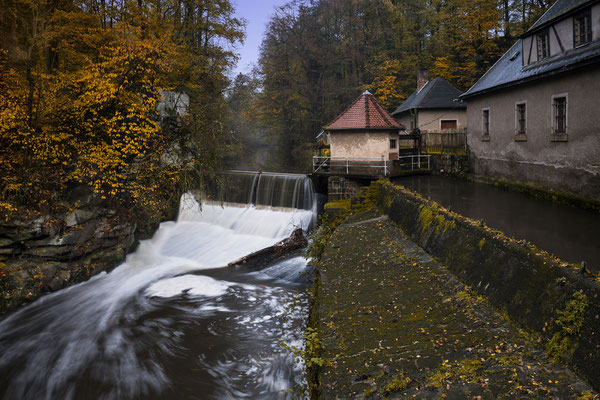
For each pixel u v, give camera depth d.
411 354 5.55
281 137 40.12
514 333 5.40
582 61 10.83
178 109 22.08
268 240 19.58
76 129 15.51
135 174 17.31
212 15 25.44
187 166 19.94
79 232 14.76
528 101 14.16
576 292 4.76
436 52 40.03
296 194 21.84
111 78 15.59
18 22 14.84
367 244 10.69
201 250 18.78
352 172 20.42
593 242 7.50
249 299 12.97
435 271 7.98
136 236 18.59
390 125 19.92
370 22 43.66
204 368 9.22
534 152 13.88
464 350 5.35
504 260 6.37
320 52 39.06
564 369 4.51
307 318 10.38
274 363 9.12
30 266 13.50
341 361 5.77
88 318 12.12
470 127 19.19
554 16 12.68
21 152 14.17
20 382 9.15
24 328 11.59
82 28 16.52
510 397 4.31
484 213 10.48
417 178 19.23
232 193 23.88
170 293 13.80
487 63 38.84
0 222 13.05
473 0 37.12
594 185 10.95
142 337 10.85
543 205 11.47
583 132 11.31
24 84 14.22
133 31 16.56
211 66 25.56
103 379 9.10
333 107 39.84
